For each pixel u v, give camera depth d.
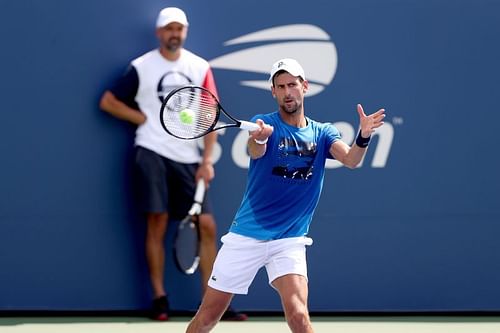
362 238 29.08
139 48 28.41
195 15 28.53
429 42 28.91
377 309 29.20
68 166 28.34
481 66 29.00
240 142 28.72
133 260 28.66
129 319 28.44
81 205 28.42
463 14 28.91
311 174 19.34
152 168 27.73
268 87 28.77
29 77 28.14
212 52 28.62
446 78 28.97
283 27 28.70
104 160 28.44
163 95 27.77
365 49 28.81
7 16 28.02
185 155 28.03
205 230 28.05
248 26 28.64
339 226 29.02
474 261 29.22
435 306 29.27
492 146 29.11
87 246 28.48
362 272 29.11
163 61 27.86
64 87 28.23
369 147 28.92
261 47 28.70
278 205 19.28
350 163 19.16
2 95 28.08
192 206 27.75
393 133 28.95
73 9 28.22
